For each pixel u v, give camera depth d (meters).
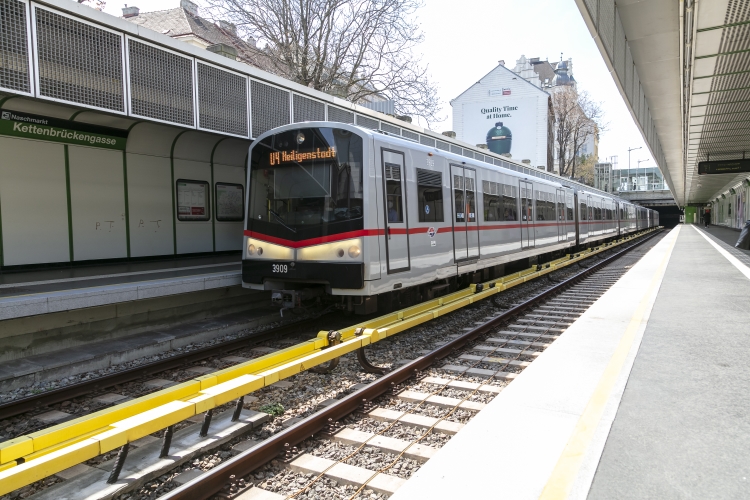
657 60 13.98
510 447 3.37
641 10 10.86
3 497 3.60
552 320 9.35
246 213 8.48
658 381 4.70
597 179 81.56
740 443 3.44
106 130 9.88
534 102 49.81
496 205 12.03
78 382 6.10
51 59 6.65
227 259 11.63
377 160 7.57
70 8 6.79
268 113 10.14
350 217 7.42
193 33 22.53
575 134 53.84
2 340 6.43
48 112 8.89
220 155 12.41
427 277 8.82
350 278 7.34
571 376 4.79
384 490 3.54
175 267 10.04
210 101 8.98
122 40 7.51
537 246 14.99
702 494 2.81
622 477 3.00
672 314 7.73
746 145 25.97
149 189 10.93
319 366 6.16
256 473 3.83
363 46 21.11
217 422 4.70
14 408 5.22
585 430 3.62
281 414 5.01
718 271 13.53
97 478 3.75
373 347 7.62
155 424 3.58
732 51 12.25
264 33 20.31
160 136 10.91
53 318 6.95
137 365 6.93
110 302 7.15
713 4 9.70
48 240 9.24
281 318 9.67
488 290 10.19
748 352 5.63
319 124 7.82
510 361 6.70
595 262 21.88
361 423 4.76
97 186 9.97
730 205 52.94
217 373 4.75
